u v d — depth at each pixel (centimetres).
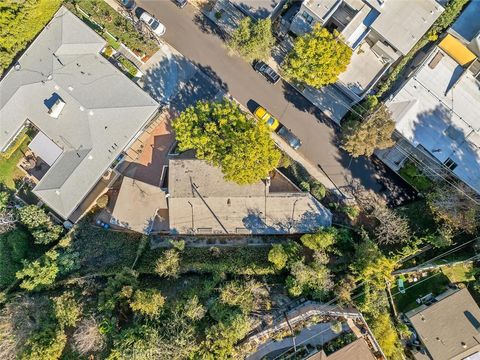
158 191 5903
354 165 6100
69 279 5659
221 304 5141
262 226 5778
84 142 5838
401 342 5341
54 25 6012
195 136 5450
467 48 5641
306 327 4994
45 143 6006
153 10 6350
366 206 6038
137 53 6253
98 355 4950
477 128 5616
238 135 5319
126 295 5141
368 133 5406
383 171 6066
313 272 5141
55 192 5778
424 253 5688
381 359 4894
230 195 5700
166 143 6181
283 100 6188
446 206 5531
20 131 6150
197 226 5809
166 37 6309
